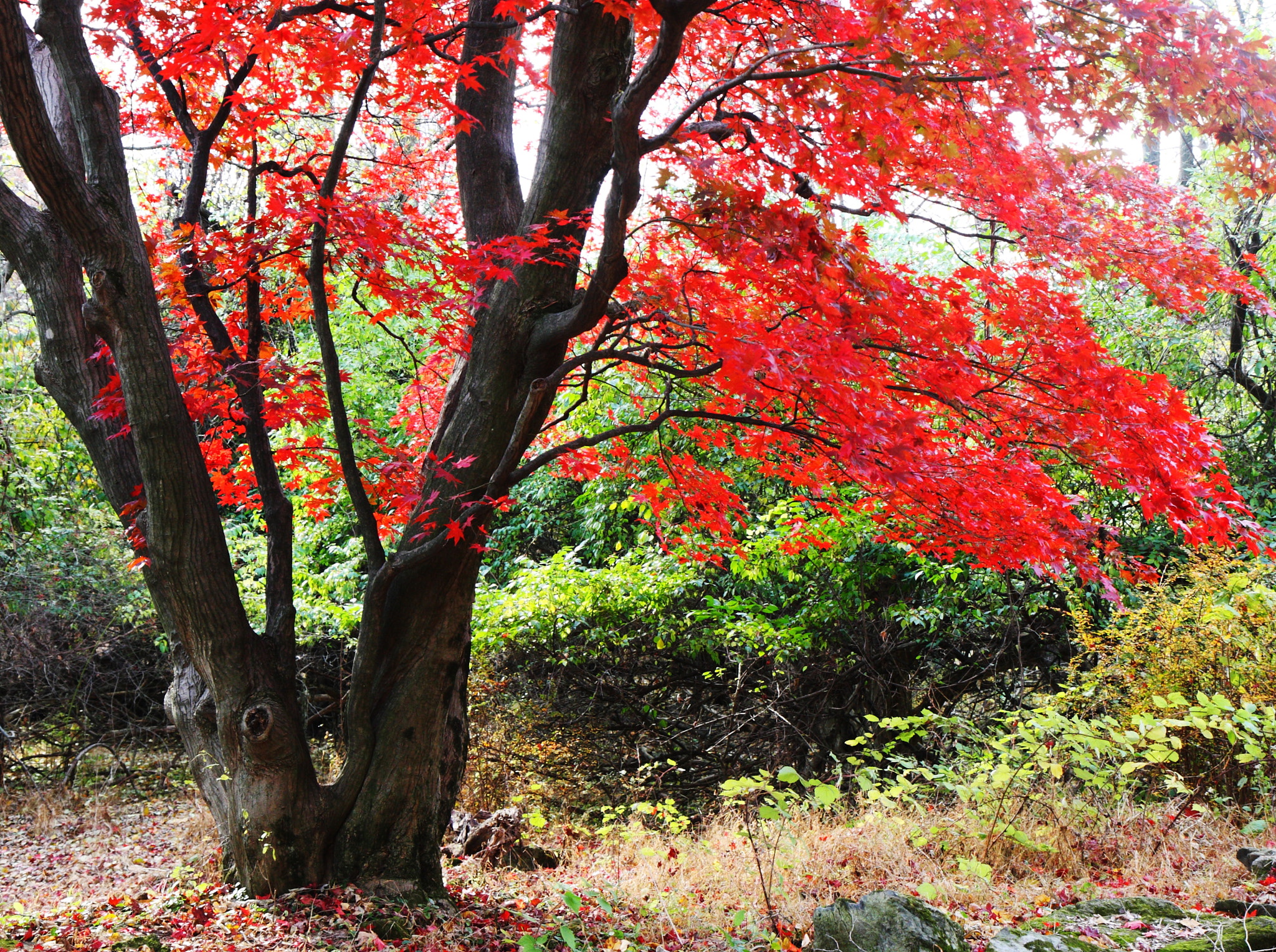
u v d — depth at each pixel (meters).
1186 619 6.27
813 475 5.34
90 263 4.24
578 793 8.91
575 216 4.93
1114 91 3.91
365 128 6.16
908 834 5.39
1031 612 8.56
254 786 4.66
